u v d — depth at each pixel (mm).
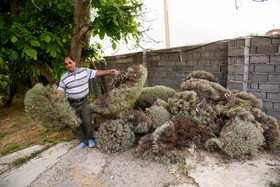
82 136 3070
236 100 2926
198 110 2877
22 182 2361
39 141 3711
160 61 5004
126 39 3490
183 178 2121
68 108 2607
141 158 2611
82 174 2395
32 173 2541
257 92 3309
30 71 4477
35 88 2443
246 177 2025
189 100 2994
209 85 3281
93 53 4520
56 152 3066
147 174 2264
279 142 2494
